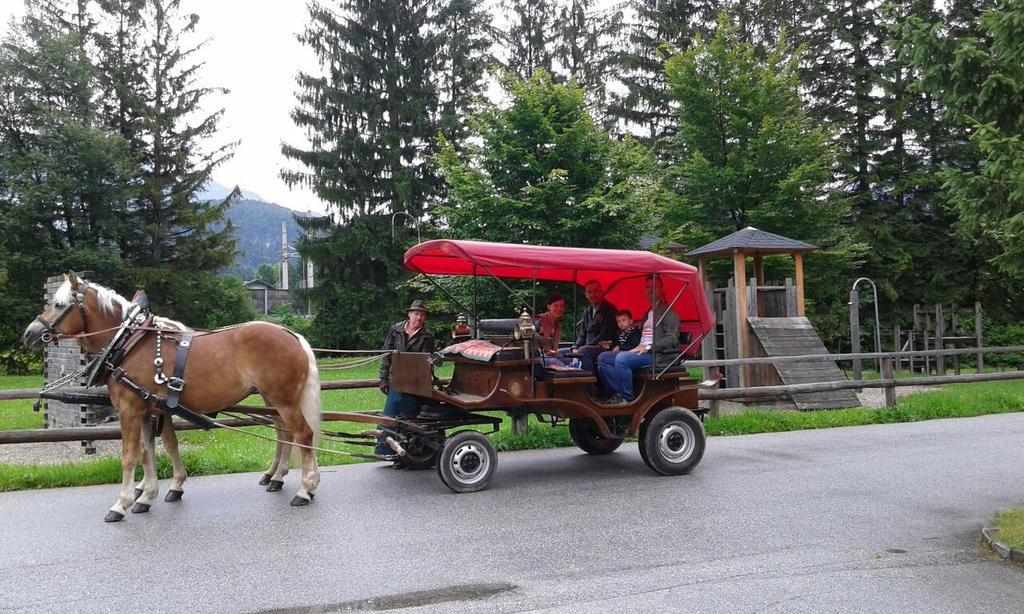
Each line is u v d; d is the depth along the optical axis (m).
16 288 29.58
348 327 32.94
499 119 16.00
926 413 13.19
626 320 9.14
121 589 4.91
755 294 15.62
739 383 15.48
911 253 28.27
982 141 5.86
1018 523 5.98
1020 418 12.93
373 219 33.06
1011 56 6.05
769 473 8.58
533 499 7.41
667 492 7.67
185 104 34.44
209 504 7.27
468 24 35.50
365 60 33.12
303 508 7.09
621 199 15.52
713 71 24.11
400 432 8.38
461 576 5.12
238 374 7.18
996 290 28.66
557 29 34.16
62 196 29.95
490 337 9.13
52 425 12.38
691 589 4.84
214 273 34.97
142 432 7.21
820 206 23.56
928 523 6.42
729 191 23.09
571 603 4.61
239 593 4.82
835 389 13.16
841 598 4.67
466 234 15.73
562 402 8.12
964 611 4.46
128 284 32.00
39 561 5.50
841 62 28.83
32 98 31.11
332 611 4.54
